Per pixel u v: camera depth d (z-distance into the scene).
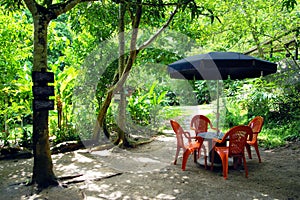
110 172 4.04
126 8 5.27
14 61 5.64
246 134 3.79
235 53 4.18
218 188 3.39
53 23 7.13
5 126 5.59
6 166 4.38
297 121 6.28
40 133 3.40
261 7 6.73
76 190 3.32
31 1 3.27
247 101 7.28
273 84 6.95
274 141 5.73
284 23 6.49
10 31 5.59
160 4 3.98
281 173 3.91
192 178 3.78
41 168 3.41
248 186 3.45
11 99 5.64
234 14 7.04
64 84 5.91
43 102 3.33
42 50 3.28
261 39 7.80
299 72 6.96
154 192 3.29
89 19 5.73
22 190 3.30
